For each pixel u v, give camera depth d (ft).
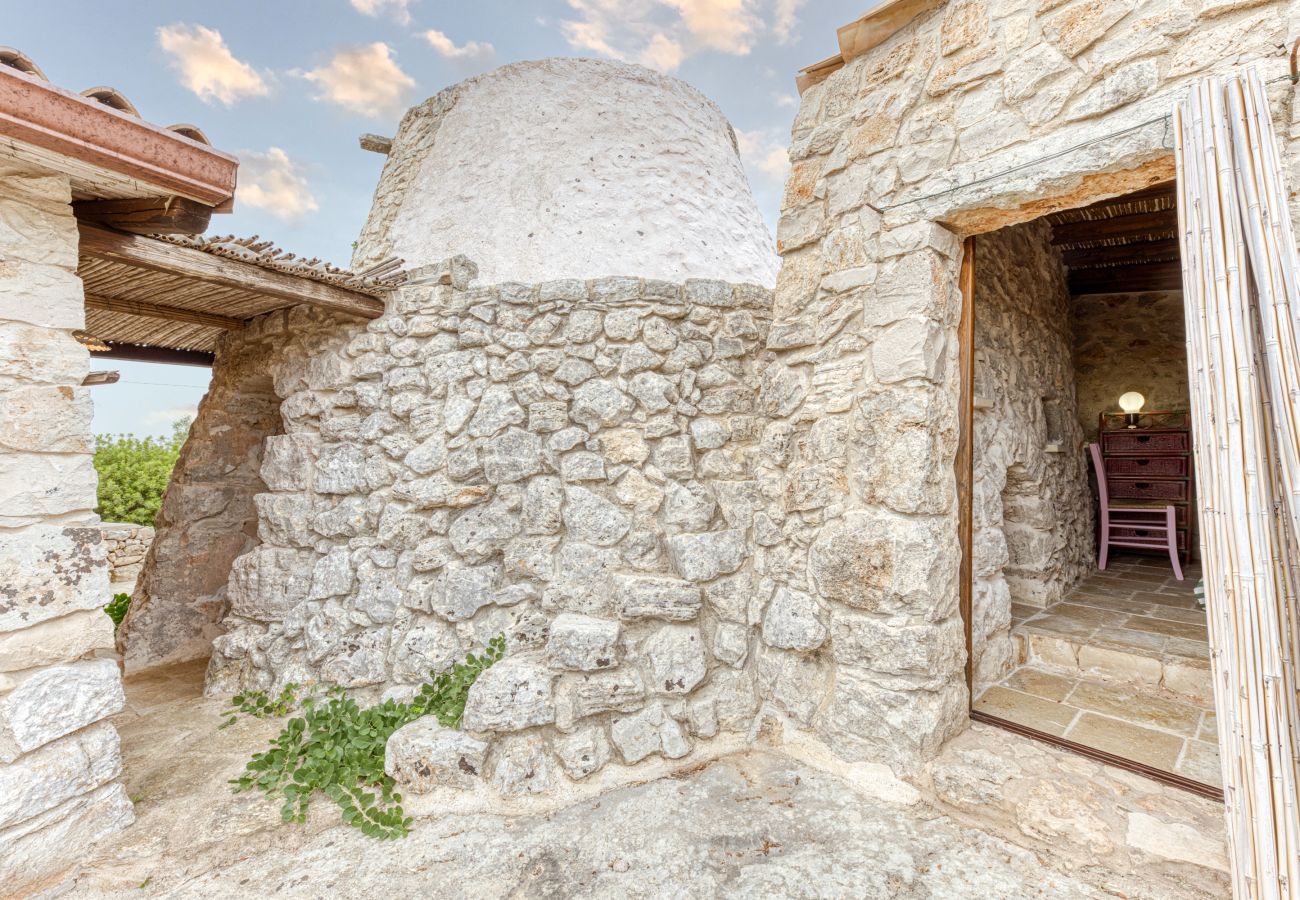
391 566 11.73
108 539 27.35
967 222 8.15
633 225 13.47
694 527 10.89
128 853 7.21
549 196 13.64
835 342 9.18
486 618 11.23
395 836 7.62
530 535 11.21
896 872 6.60
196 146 6.86
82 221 8.19
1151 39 6.23
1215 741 7.73
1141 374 17.67
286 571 12.82
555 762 8.87
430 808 8.24
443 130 15.48
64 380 7.16
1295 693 4.74
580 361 11.41
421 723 9.35
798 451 9.74
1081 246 15.72
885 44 8.83
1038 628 10.94
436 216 14.07
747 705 10.12
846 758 8.54
